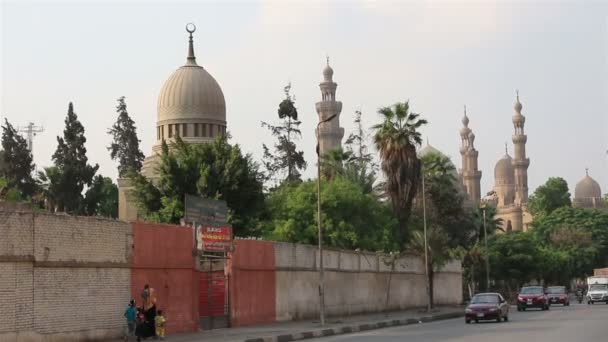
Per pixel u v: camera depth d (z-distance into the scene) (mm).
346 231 56750
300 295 42531
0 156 77375
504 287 93625
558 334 28469
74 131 79500
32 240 24594
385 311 53531
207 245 33812
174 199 50906
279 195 60125
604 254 129250
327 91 122875
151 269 30516
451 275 71000
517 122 188500
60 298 25672
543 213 149375
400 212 55469
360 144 92750
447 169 79062
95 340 27203
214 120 70375
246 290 37188
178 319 32000
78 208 75938
